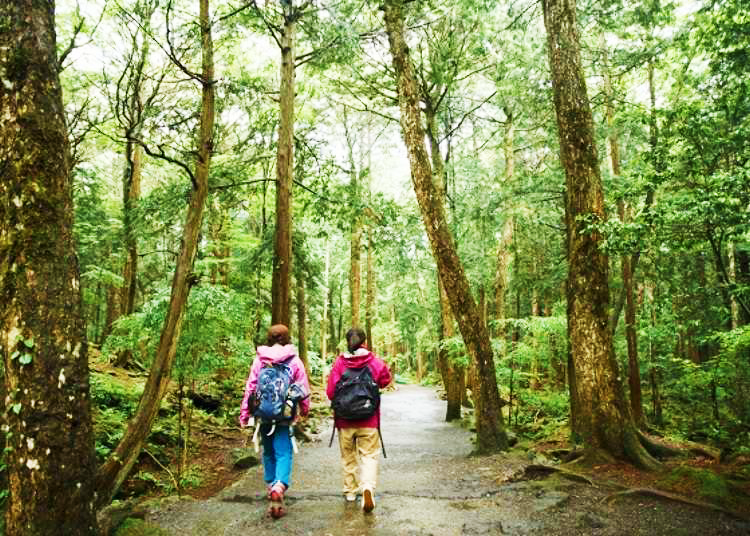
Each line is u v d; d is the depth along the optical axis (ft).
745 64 24.71
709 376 34.65
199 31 23.31
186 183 31.58
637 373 37.17
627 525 14.08
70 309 10.77
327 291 99.35
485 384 29.19
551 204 43.96
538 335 36.76
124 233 34.14
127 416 28.32
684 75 32.55
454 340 46.19
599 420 21.97
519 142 53.11
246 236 54.39
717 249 21.30
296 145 41.70
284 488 16.01
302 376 17.04
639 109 32.65
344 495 18.22
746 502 15.69
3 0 10.69
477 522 14.87
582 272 22.99
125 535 13.25
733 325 38.86
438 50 45.39
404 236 44.65
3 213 10.46
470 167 51.24
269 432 16.26
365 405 16.71
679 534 13.29
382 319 158.61
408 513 16.02
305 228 56.13
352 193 42.60
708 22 26.25
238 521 15.39
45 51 10.96
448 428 44.98
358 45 34.09
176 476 22.12
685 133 21.70
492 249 63.72
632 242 20.18
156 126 28.60
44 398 10.23
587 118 23.77
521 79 36.47
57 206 10.78
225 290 27.55
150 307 22.25
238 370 32.65
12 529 10.13
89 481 10.89
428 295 104.83
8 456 10.30
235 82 34.17
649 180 21.47
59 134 11.01
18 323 10.21
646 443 22.34
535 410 44.62
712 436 32.76
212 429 32.73
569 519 14.76
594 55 36.68
